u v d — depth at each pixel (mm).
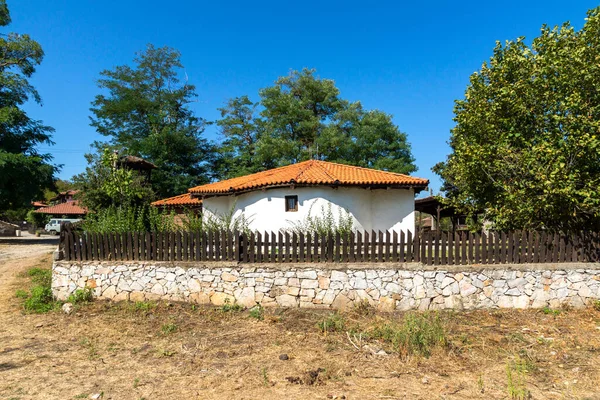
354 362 5453
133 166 30406
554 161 7621
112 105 38688
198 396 4406
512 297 7980
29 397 4348
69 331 6812
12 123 27125
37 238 34062
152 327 7012
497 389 4668
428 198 17297
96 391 4512
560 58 7887
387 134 34000
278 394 4461
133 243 8555
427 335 6090
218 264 8156
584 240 8242
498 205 9031
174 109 42562
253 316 7531
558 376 5074
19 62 28672
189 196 22188
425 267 7930
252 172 34156
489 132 8742
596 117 7828
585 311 7828
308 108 36156
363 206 14523
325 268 7938
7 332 6770
